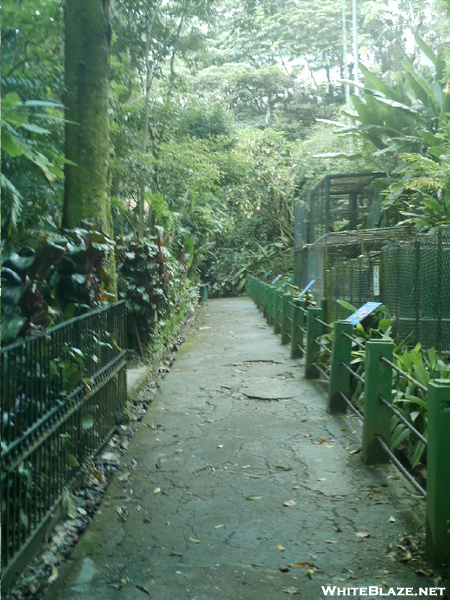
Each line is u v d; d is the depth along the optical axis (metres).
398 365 6.05
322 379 8.44
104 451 5.46
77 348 4.60
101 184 6.95
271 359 10.38
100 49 6.94
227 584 3.32
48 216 7.36
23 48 6.72
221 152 18.17
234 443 5.75
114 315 6.13
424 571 3.40
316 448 5.55
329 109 32.66
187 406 7.22
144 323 9.23
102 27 6.95
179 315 14.40
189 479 4.87
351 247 12.26
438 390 3.46
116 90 10.66
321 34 33.62
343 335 6.71
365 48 30.47
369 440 5.07
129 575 3.42
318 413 6.75
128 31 11.77
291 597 3.19
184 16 13.74
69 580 3.37
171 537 3.88
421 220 10.76
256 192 25.55
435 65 15.33
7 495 3.12
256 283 22.75
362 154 16.72
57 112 7.05
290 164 24.41
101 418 5.41
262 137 23.98
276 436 5.94
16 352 3.35
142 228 11.97
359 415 5.86
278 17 34.28
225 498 4.47
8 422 3.15
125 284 8.89
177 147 13.42
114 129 10.91
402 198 14.99
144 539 3.85
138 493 4.60
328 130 24.53
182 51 14.64
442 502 3.44
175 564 3.54
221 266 29.47
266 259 28.88
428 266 7.49
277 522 4.06
